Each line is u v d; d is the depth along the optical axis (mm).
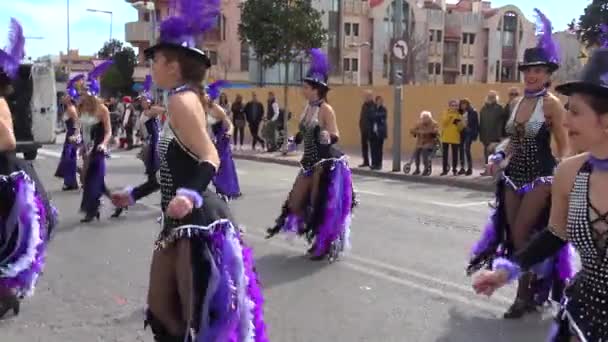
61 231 8500
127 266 6793
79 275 6445
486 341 4812
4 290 5020
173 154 3301
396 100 16266
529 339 4848
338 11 52750
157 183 3723
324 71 6914
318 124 6902
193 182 3127
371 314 5395
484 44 60844
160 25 3381
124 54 51688
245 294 3312
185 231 3268
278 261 7062
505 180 5273
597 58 2504
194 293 3250
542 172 5074
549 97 5031
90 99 9000
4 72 4816
